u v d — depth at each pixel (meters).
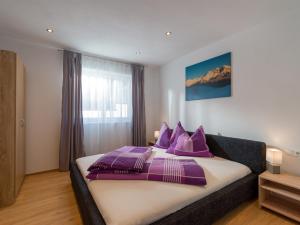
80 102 3.32
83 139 3.38
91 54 3.47
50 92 3.15
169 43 2.95
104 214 1.25
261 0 1.83
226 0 1.83
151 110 4.43
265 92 2.29
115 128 3.85
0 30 2.49
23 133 2.68
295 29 2.01
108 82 3.74
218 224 1.70
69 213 1.90
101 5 1.91
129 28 2.44
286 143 2.09
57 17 2.16
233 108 2.67
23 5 1.91
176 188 1.56
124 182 1.67
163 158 2.28
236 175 1.95
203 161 2.36
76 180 1.97
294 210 1.81
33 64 2.98
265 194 2.02
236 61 2.62
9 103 2.12
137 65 4.07
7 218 1.82
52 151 3.19
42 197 2.24
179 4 1.90
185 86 3.56
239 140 2.39
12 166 2.11
